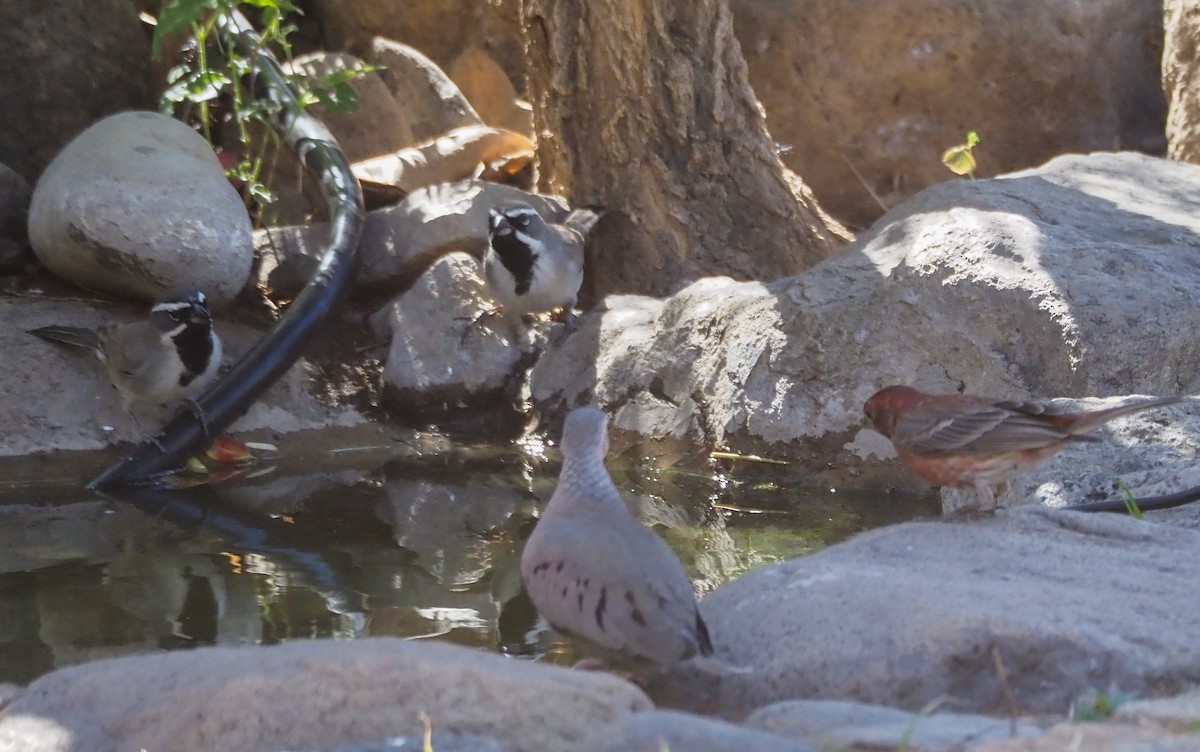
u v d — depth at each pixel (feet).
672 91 51.98
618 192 52.75
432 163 56.18
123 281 47.62
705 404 43.70
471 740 17.34
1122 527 24.98
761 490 41.09
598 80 52.11
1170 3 58.39
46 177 48.62
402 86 61.98
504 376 48.55
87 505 39.78
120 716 18.45
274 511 39.29
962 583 21.94
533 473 43.60
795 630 21.24
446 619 30.04
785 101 63.41
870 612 20.92
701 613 22.99
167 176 47.44
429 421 47.91
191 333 42.55
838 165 63.93
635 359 46.19
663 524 37.99
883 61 63.10
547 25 52.21
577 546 20.94
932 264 40.57
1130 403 25.03
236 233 48.06
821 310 42.06
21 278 49.83
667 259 52.70
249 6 66.80
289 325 46.42
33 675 26.66
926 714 18.21
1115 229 42.65
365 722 17.60
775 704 19.04
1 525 37.58
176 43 60.85
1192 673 19.36
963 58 63.26
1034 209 43.70
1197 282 38.29
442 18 66.74
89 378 45.37
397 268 51.62
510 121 64.75
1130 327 36.45
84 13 58.59
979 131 64.08
